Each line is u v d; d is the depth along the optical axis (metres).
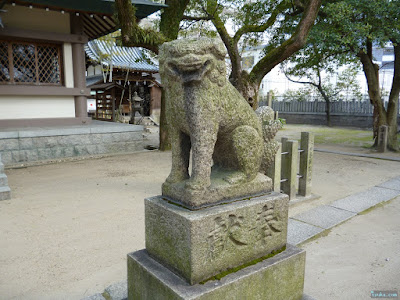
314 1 6.91
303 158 5.04
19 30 8.15
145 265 2.05
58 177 6.26
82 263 3.02
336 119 18.81
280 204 2.21
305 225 3.95
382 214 4.39
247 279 1.92
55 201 4.80
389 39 8.17
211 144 1.95
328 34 7.34
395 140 9.54
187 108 1.90
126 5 6.26
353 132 15.54
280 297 2.15
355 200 4.94
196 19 8.82
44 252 3.22
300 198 5.01
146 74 17.94
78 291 2.60
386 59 21.19
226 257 1.95
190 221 1.75
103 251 3.26
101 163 7.60
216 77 1.92
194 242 1.77
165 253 2.00
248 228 2.04
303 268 2.29
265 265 2.05
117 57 16.38
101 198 4.96
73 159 7.95
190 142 2.17
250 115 2.20
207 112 1.90
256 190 2.21
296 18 8.81
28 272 2.87
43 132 7.63
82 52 9.31
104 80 15.32
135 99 16.92
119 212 4.35
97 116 18.89
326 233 3.77
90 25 10.42
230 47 8.39
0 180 4.93
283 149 4.91
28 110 8.79
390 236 3.69
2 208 4.48
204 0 8.66
